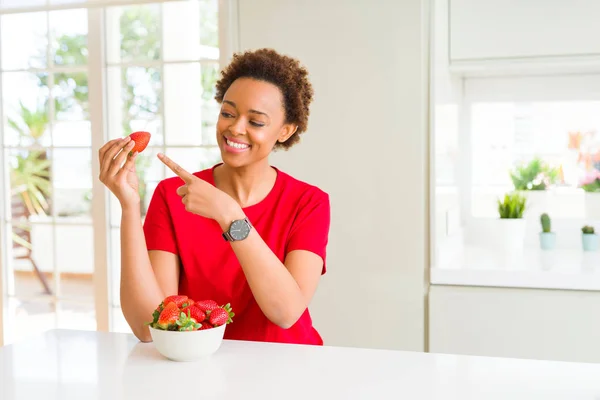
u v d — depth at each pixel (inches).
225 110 55.2
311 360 47.9
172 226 58.8
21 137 148.3
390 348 92.4
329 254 94.1
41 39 140.9
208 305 49.9
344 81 92.2
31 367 46.9
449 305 90.1
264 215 59.2
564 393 40.8
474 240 117.2
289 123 58.0
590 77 110.5
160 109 125.3
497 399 39.9
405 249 91.1
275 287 51.7
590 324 85.7
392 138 90.8
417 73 89.5
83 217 137.5
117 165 50.9
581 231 110.6
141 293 52.5
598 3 95.6
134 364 47.4
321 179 93.9
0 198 134.1
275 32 94.7
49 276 148.8
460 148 116.3
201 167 126.7
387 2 90.0
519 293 87.9
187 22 122.9
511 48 98.8
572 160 112.1
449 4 100.0
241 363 47.3
